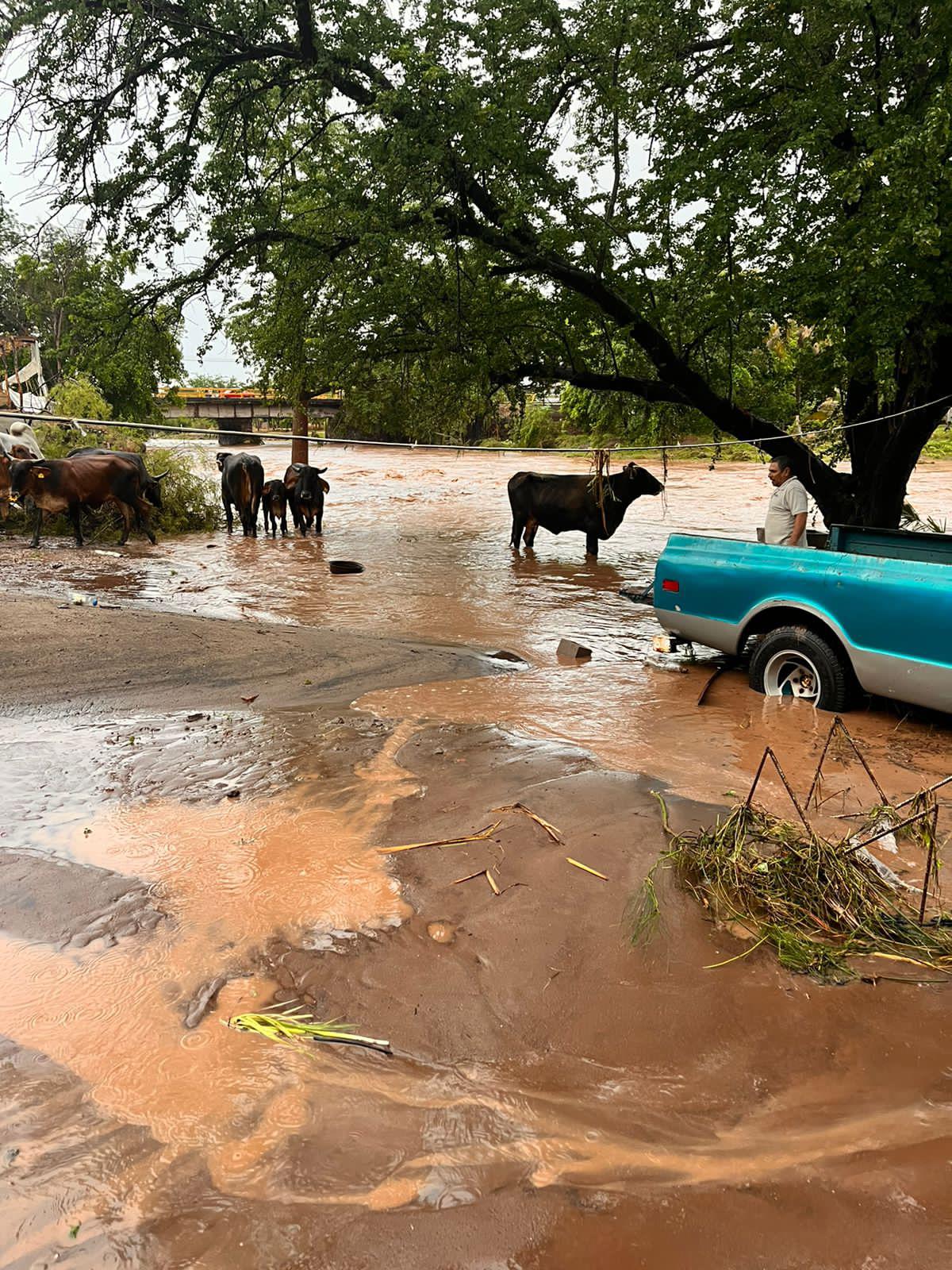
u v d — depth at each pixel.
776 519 7.20
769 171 9.09
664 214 10.89
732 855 3.46
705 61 10.27
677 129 10.29
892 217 8.16
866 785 4.52
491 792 4.31
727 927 3.12
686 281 11.48
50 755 4.80
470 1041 2.53
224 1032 2.54
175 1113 2.23
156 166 11.44
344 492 24.19
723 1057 2.47
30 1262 1.79
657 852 3.63
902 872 3.61
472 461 34.53
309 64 11.48
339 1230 1.88
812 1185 2.01
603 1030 2.58
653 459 31.52
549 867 3.50
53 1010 2.64
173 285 12.23
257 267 12.39
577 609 9.72
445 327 12.40
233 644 7.17
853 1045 2.52
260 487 15.66
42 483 12.90
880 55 9.18
